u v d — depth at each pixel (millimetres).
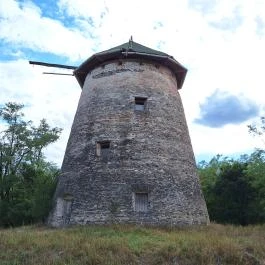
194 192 20203
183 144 21266
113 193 18578
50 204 22688
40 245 13586
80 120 21875
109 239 14250
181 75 24312
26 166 33688
